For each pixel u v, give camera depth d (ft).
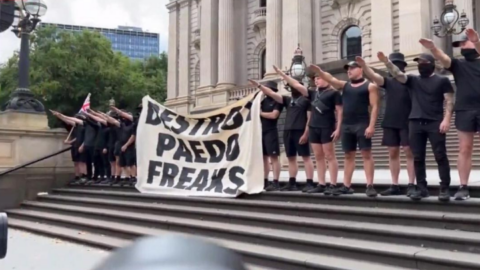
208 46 111.55
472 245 16.07
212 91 107.24
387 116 21.56
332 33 93.30
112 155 37.40
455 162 39.55
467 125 18.93
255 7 109.81
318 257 18.26
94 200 33.94
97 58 148.56
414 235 17.53
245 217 23.70
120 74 155.22
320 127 23.94
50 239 28.60
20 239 28.66
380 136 51.44
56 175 41.57
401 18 76.43
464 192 19.36
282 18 94.68
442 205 19.42
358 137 22.12
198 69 120.67
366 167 22.18
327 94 23.91
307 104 25.86
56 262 22.12
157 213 28.50
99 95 148.25
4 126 39.55
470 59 18.92
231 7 109.40
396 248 17.17
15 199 39.06
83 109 41.57
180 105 121.70
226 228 22.79
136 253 2.19
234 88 102.78
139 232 25.39
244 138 28.78
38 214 34.68
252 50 109.29
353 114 22.35
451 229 17.95
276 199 25.91
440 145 19.51
